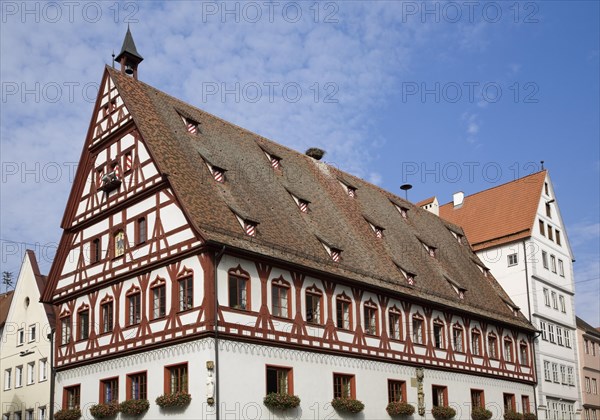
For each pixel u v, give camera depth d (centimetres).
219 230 3064
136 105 3522
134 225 3334
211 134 3866
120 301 3334
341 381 3409
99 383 3350
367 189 4991
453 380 4159
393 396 3703
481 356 4481
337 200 4391
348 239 3988
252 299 3058
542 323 5262
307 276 3353
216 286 2914
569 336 5616
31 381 4247
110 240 3466
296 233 3575
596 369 5997
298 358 3195
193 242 3003
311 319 3322
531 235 5325
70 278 3703
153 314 3141
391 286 3856
